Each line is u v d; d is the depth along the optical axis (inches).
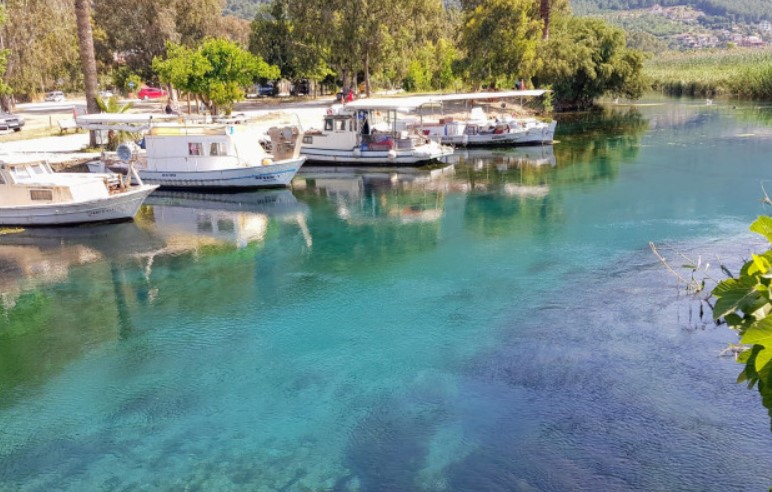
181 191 1170.6
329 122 1371.8
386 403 486.0
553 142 1676.9
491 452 420.2
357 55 2127.2
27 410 499.8
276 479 405.7
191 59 1734.7
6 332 634.2
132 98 2760.8
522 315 625.9
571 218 950.4
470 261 786.2
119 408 498.3
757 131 1694.1
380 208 1061.8
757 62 3063.5
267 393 510.3
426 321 624.4
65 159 1216.2
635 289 672.4
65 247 887.7
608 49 2427.4
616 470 397.1
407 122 1625.2
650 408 459.2
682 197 1039.0
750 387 201.5
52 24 2153.1
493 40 2171.5
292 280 747.4
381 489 390.6
